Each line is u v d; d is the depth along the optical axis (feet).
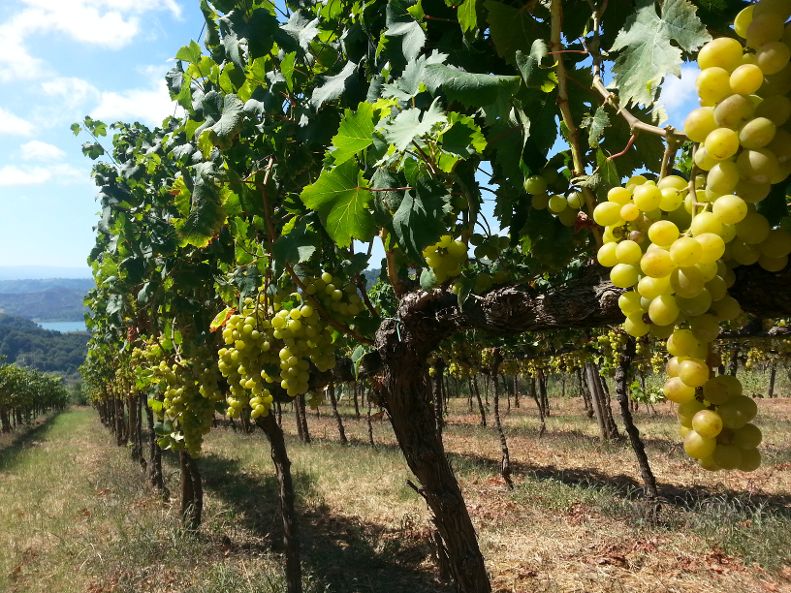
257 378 11.34
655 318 3.46
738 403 3.14
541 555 22.86
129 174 23.18
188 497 29.37
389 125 5.65
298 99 10.00
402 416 9.84
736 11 4.53
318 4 9.64
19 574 24.36
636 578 20.45
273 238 9.79
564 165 6.11
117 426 68.13
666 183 3.67
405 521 28.45
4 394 102.94
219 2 8.61
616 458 42.68
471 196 6.38
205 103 10.02
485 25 6.45
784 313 3.75
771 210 3.89
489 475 37.78
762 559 21.35
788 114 2.94
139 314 26.84
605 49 5.60
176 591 21.85
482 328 6.97
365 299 10.16
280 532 28.45
